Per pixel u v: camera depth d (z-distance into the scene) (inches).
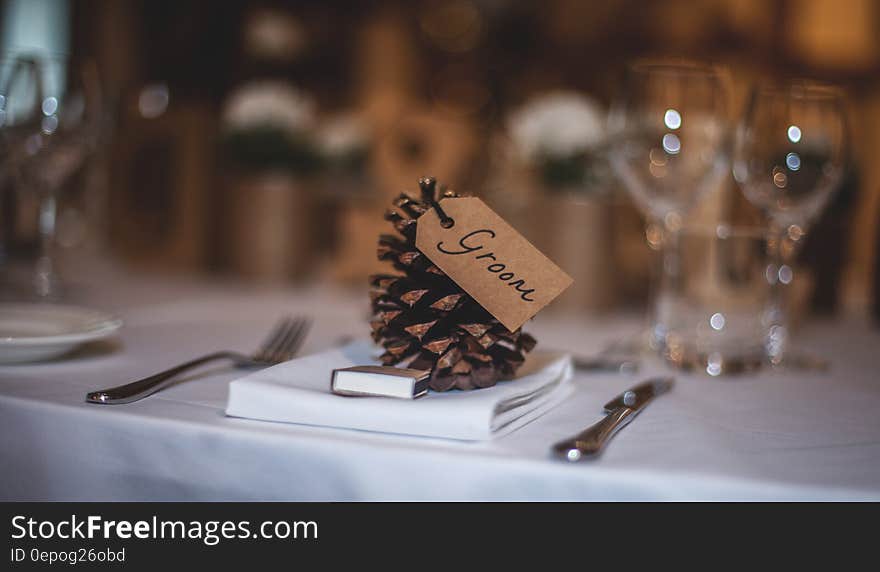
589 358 42.4
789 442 31.6
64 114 51.9
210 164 70.1
